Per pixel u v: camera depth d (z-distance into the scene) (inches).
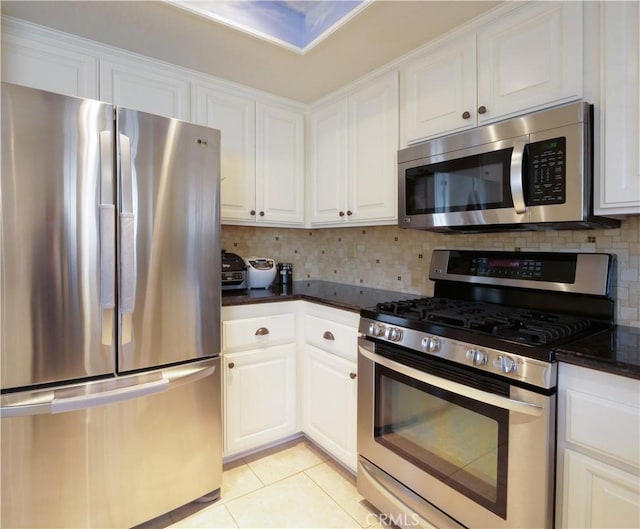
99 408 55.6
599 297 54.7
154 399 60.6
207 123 81.8
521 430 43.7
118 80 71.3
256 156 89.4
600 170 46.7
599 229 56.4
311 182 97.9
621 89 44.7
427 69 68.3
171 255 61.2
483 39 59.5
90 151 53.0
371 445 64.7
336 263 108.0
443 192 63.2
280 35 69.9
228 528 62.1
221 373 70.0
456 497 51.1
